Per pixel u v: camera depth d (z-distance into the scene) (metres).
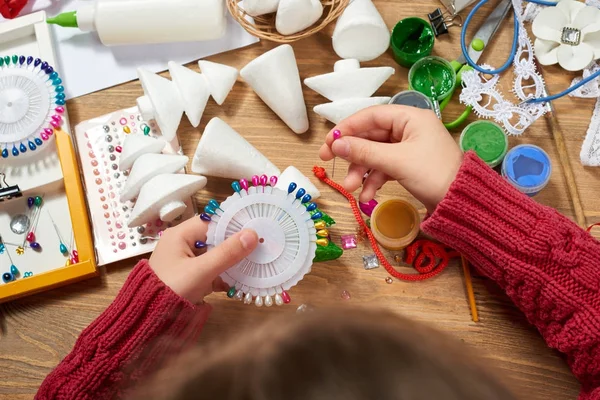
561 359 0.69
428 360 0.37
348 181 0.69
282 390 0.36
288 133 0.78
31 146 0.76
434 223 0.63
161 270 0.63
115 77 0.80
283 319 0.41
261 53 0.80
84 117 0.80
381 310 0.44
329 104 0.75
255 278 0.63
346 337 0.38
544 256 0.61
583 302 0.60
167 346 0.63
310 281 0.74
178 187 0.71
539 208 0.62
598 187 0.73
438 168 0.64
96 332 0.62
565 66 0.74
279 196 0.63
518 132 0.74
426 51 0.76
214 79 0.75
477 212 0.61
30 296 0.75
